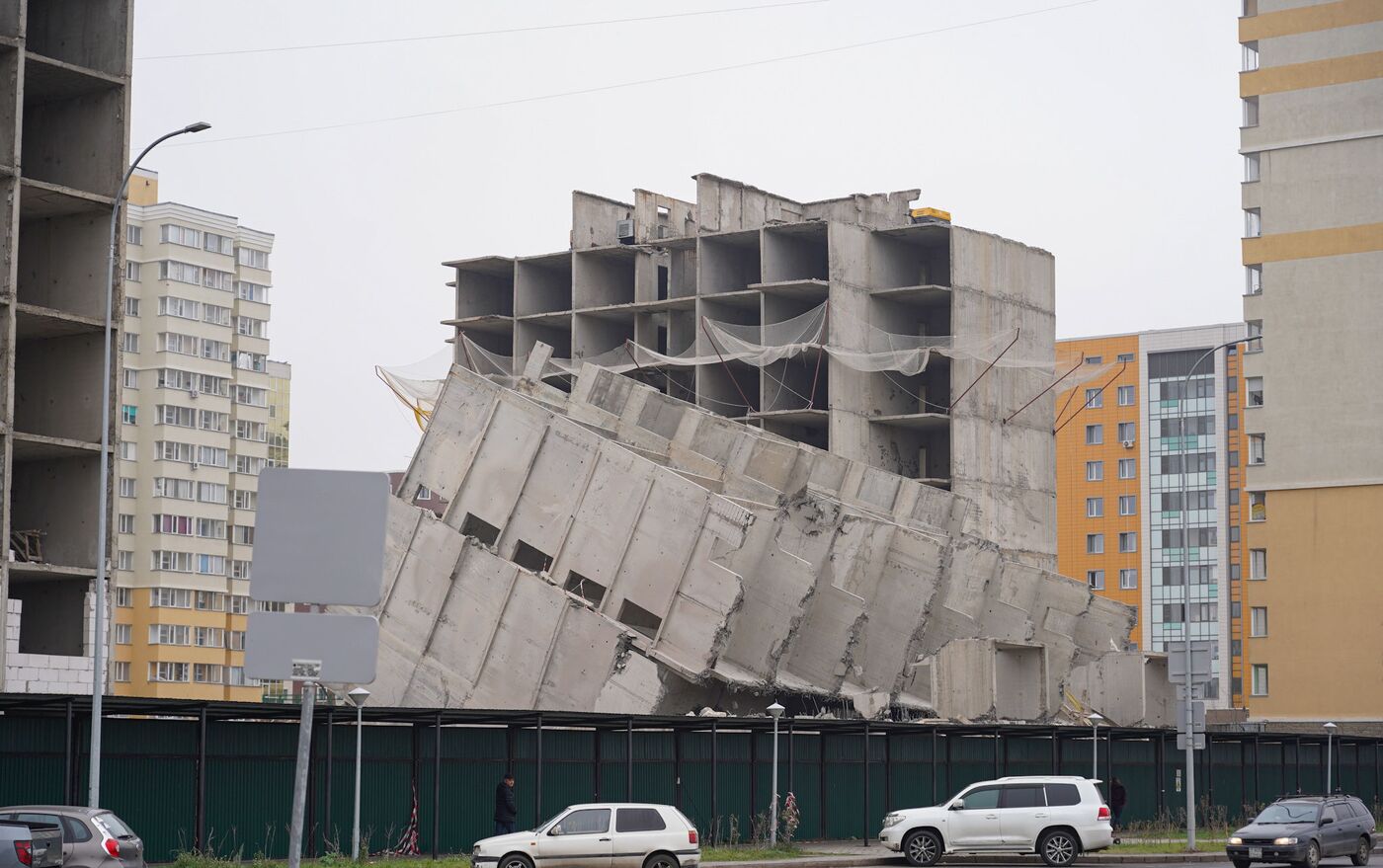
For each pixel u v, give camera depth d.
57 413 38.41
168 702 28.42
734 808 39.88
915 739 44.16
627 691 47.09
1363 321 70.94
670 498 49.00
